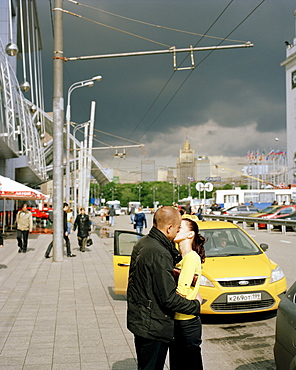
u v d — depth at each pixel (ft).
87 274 35.81
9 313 22.72
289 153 396.98
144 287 9.81
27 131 110.22
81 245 53.88
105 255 49.78
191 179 365.40
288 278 32.32
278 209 94.32
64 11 42.96
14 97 92.43
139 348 9.94
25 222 51.98
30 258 46.57
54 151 43.11
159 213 10.44
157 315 9.70
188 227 11.17
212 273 21.36
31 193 58.18
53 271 37.45
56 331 19.42
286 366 11.47
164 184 458.50
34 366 15.01
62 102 43.21
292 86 394.11
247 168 353.10
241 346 17.60
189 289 10.42
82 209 53.98
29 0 102.89
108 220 120.67
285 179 391.04
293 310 11.63
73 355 16.20
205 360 16.02
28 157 104.01
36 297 26.76
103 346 17.30
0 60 69.92
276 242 62.03
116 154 122.01
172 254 10.72
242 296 20.65
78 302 25.40
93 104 131.85
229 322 21.16
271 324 20.62
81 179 134.72
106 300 25.94
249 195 156.56
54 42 43.16
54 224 43.57
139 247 10.32
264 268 22.08
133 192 457.27
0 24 96.68
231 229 26.91
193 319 10.56
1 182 57.31
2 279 33.35
